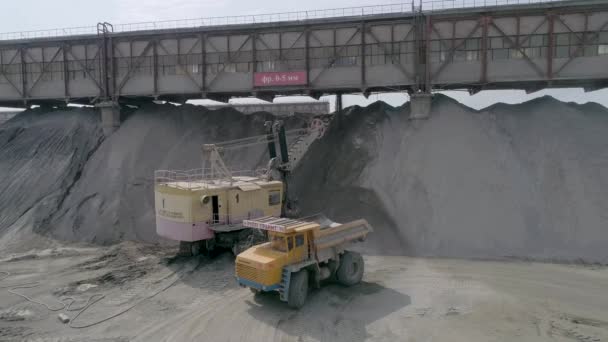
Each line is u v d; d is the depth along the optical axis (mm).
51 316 14477
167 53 31234
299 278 14516
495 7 25859
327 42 28547
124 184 27469
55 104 39062
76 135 33031
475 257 20391
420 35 27094
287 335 12891
